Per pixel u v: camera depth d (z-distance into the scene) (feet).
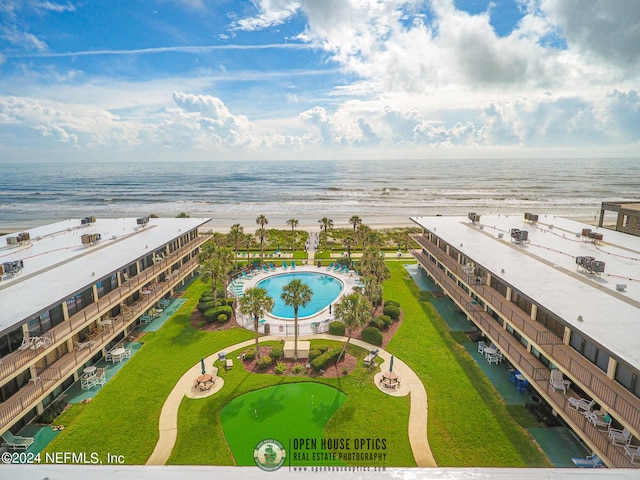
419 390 85.46
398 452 66.64
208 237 201.16
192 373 92.99
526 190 536.42
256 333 97.81
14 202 451.94
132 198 486.38
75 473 36.01
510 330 97.86
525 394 83.76
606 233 142.00
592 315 71.82
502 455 66.03
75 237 144.56
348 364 96.68
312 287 159.63
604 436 59.06
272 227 299.99
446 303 138.41
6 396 72.64
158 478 35.42
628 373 61.87
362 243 211.41
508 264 104.37
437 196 491.31
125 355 102.01
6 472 36.06
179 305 138.82
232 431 71.97
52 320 88.53
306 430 72.18
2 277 96.94
